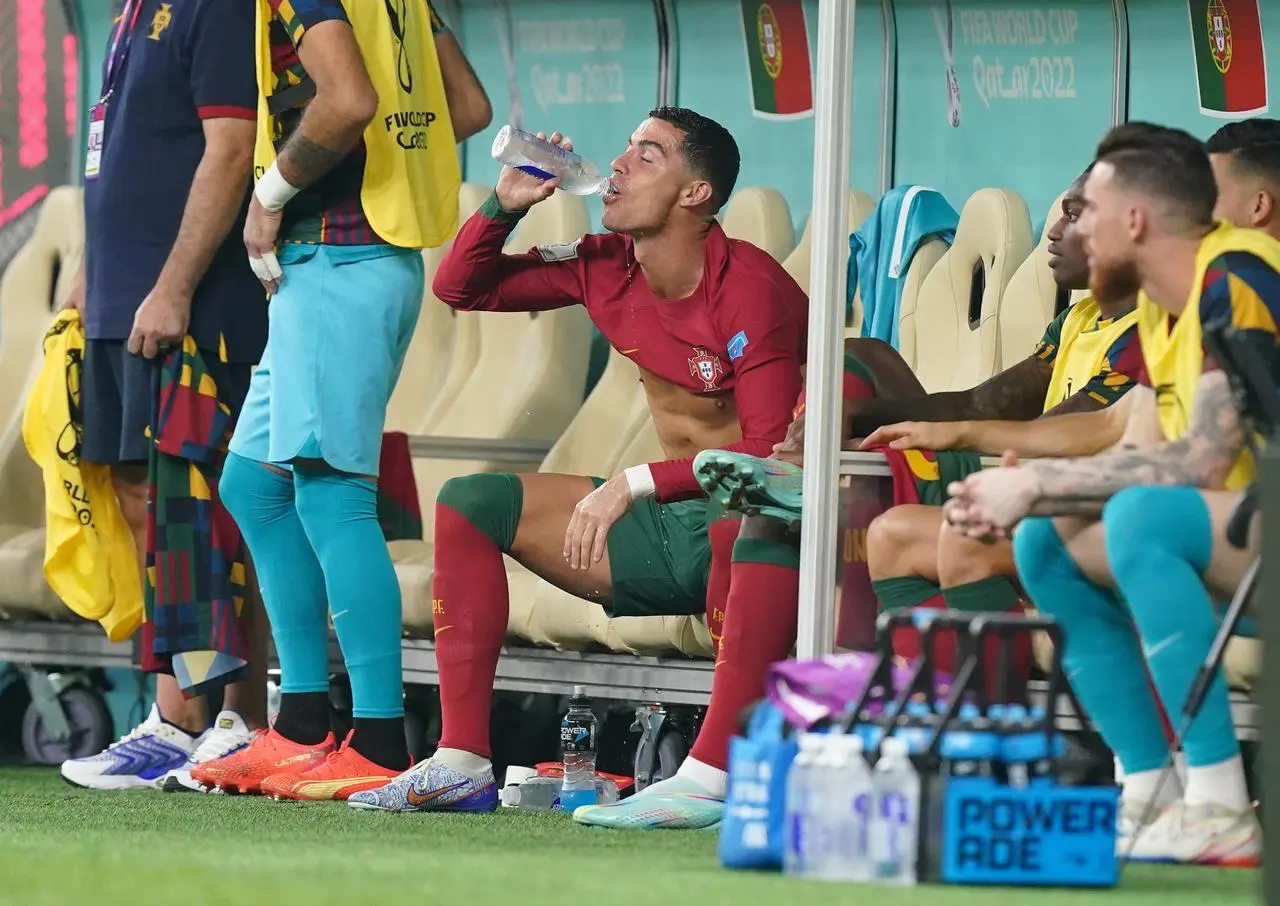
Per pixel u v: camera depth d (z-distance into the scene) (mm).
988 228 19984
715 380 16781
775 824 11477
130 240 20000
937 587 14617
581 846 13406
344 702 21469
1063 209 16234
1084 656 12625
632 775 20109
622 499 15797
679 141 16625
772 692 11711
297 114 17438
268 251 17344
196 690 19125
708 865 11914
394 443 19469
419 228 17484
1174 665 12000
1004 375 16828
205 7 19453
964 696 11281
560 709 21828
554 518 16781
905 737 11031
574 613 18969
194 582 19266
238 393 19734
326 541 17453
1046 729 10992
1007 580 14109
